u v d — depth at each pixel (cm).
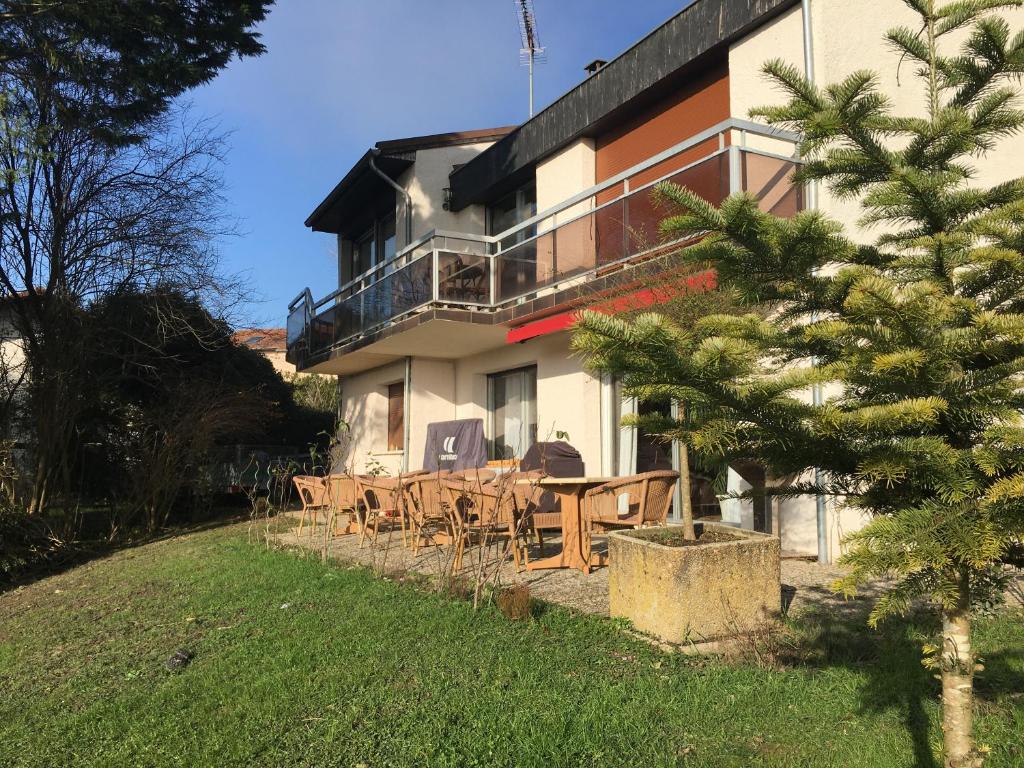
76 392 1255
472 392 1410
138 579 815
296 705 379
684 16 991
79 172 1202
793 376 194
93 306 1266
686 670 407
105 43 1069
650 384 208
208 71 1140
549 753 315
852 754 305
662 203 232
